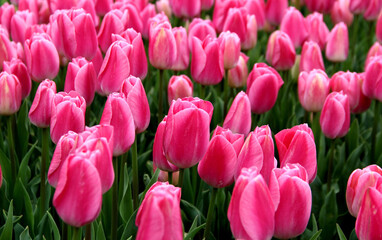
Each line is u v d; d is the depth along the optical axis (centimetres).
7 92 129
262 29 208
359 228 105
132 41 137
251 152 108
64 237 120
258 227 100
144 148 151
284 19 171
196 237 128
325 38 180
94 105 157
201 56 141
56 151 106
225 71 148
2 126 157
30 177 139
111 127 103
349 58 200
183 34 146
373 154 150
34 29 153
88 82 130
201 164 111
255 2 183
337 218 135
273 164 110
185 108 111
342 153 148
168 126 111
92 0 156
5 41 144
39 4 185
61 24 139
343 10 218
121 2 170
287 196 102
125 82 117
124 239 119
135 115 117
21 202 131
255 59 190
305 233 126
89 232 109
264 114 155
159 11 212
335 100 132
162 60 140
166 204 96
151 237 96
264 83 137
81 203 99
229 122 125
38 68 137
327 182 140
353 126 152
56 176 107
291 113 162
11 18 167
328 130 135
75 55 141
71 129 115
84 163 98
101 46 149
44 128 123
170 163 115
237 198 100
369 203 103
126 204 123
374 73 141
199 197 131
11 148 135
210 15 254
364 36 247
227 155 109
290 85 169
